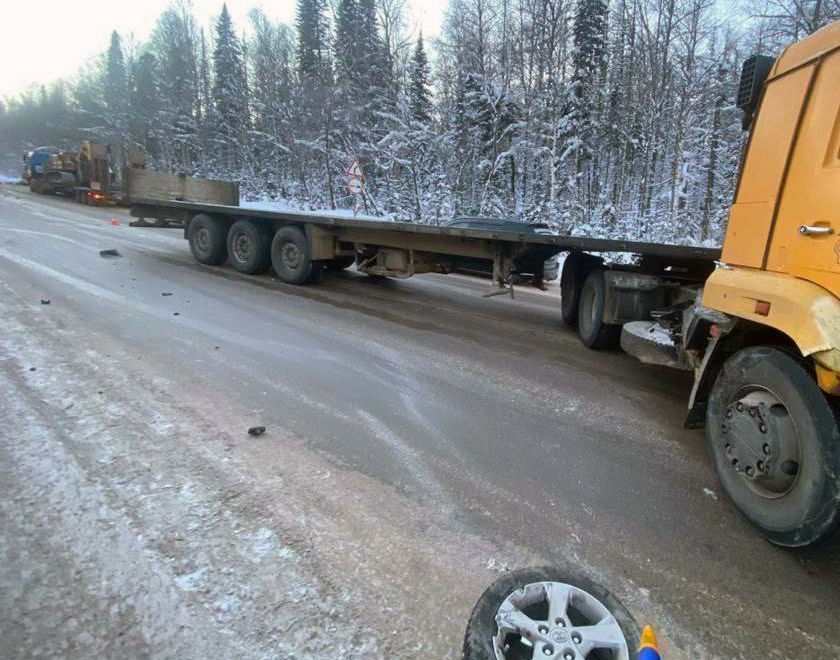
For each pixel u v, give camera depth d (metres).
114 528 2.24
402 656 1.71
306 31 37.34
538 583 2.00
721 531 2.54
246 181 35.75
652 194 24.59
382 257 7.79
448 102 29.38
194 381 3.97
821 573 2.27
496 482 2.86
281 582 2.01
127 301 6.22
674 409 4.16
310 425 3.39
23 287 6.39
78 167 20.81
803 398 2.23
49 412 3.28
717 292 2.82
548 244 5.72
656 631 1.90
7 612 1.78
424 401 3.97
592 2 25.89
